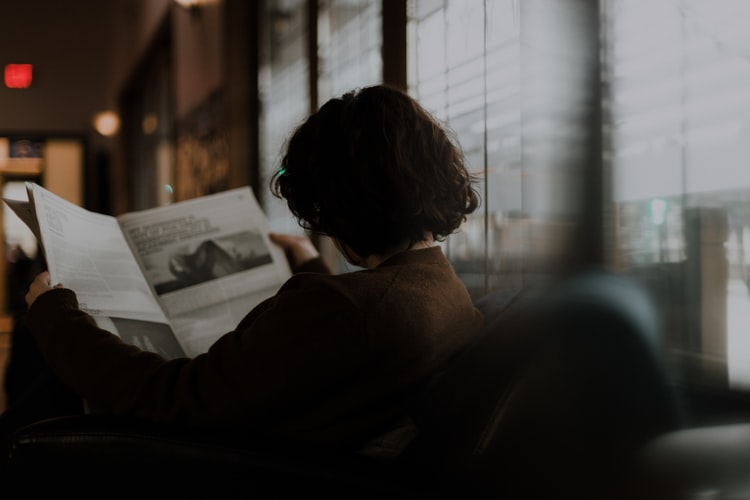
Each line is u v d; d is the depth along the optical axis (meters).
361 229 0.89
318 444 0.81
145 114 8.20
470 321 0.90
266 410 0.81
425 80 1.97
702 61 1.14
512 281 1.56
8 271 7.86
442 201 0.91
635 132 1.24
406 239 0.91
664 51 1.19
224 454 0.79
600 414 0.63
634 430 0.61
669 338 1.12
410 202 0.87
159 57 7.12
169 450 0.80
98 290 1.02
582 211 1.23
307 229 0.95
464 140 1.77
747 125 1.07
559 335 0.66
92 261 1.05
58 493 0.84
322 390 0.81
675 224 1.17
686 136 1.16
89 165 8.39
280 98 3.68
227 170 4.23
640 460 0.43
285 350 0.79
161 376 0.85
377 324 0.79
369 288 0.81
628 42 1.24
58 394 1.17
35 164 8.29
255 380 0.80
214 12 4.57
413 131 0.89
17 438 0.85
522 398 0.71
